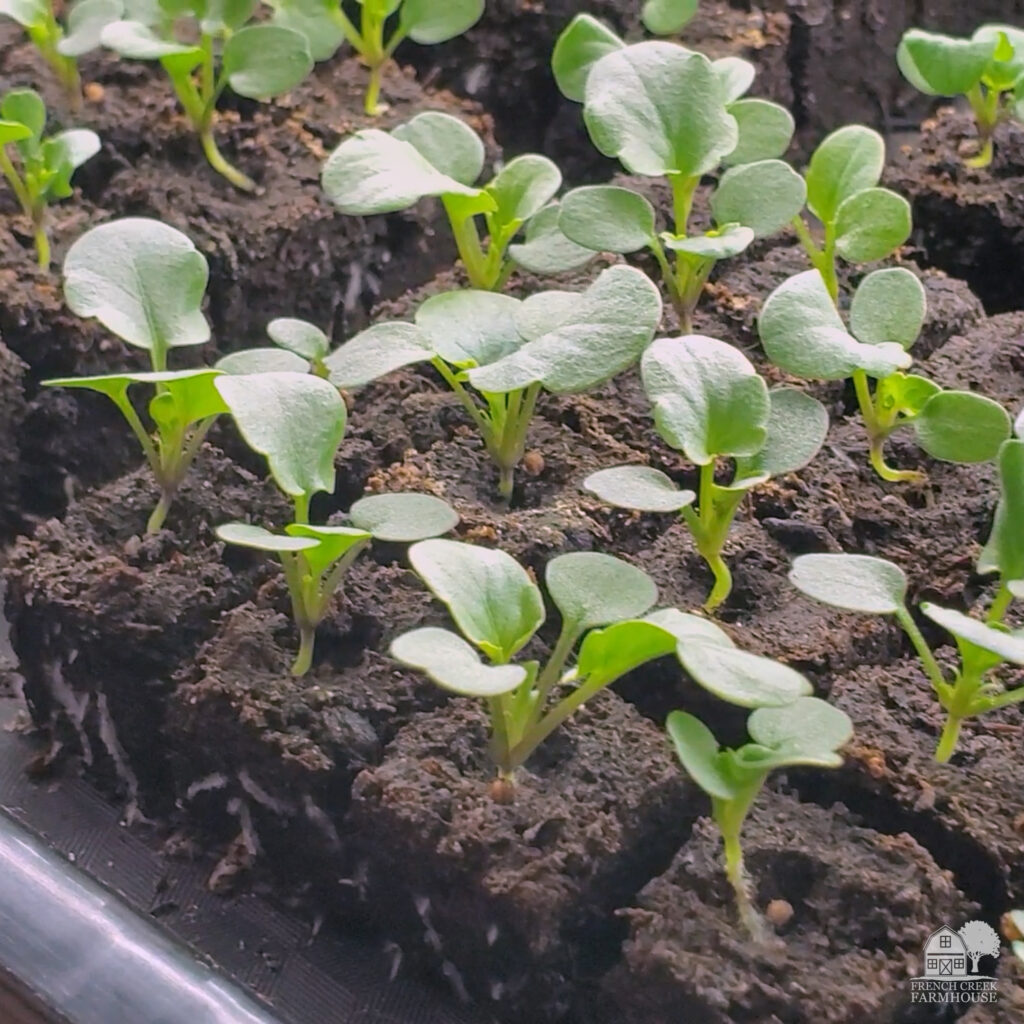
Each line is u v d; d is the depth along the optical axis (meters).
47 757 0.28
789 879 0.25
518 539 0.27
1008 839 0.25
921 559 0.28
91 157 0.32
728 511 0.26
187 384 0.26
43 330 0.29
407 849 0.25
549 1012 0.25
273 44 0.31
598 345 0.26
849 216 0.29
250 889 0.26
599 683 0.24
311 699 0.26
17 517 0.30
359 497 0.28
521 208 0.29
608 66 0.28
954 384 0.29
